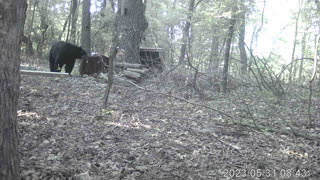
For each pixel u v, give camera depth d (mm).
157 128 4094
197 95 6305
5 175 1962
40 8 13969
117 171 2760
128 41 7840
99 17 14438
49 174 2582
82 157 3043
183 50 9242
